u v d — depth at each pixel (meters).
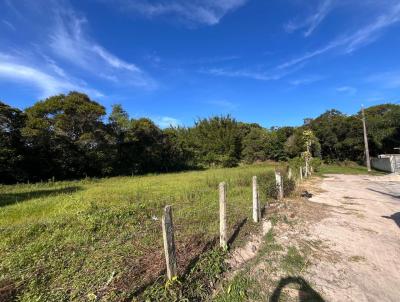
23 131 21.30
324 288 4.61
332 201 12.50
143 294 3.96
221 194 5.67
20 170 21.12
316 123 48.53
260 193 12.06
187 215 8.27
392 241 6.97
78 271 4.72
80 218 7.51
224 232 5.71
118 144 30.00
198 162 41.03
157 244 5.94
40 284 4.30
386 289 4.64
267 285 4.61
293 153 45.19
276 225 7.79
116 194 12.44
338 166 42.16
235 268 5.11
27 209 9.30
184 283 4.29
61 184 18.95
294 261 5.54
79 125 25.52
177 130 49.94
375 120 41.47
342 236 7.23
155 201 10.32
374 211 10.45
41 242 5.86
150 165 33.59
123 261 5.06
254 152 45.59
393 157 31.77
